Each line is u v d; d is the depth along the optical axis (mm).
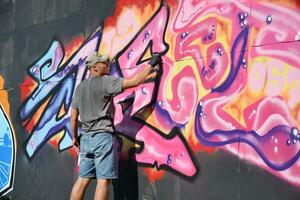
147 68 5230
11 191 6953
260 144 4516
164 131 5293
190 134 5059
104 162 5234
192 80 5090
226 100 4797
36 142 6660
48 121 6523
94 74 5441
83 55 6176
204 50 5016
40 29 6758
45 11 6711
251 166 4562
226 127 4773
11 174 6977
